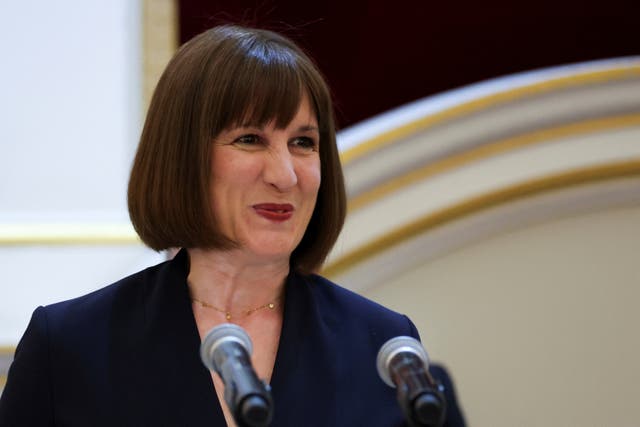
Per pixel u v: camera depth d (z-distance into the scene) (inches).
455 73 416.2
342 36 405.7
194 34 390.6
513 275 388.2
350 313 219.9
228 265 212.4
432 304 381.4
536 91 370.3
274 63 199.2
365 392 205.9
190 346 203.0
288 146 204.2
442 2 413.1
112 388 198.1
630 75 374.0
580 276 392.8
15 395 201.0
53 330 204.8
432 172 370.0
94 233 383.2
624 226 394.0
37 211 387.5
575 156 378.3
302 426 198.5
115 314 208.1
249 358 155.4
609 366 394.0
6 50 386.3
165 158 202.5
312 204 208.2
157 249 217.3
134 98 390.0
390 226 366.6
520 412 387.5
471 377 383.9
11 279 374.0
